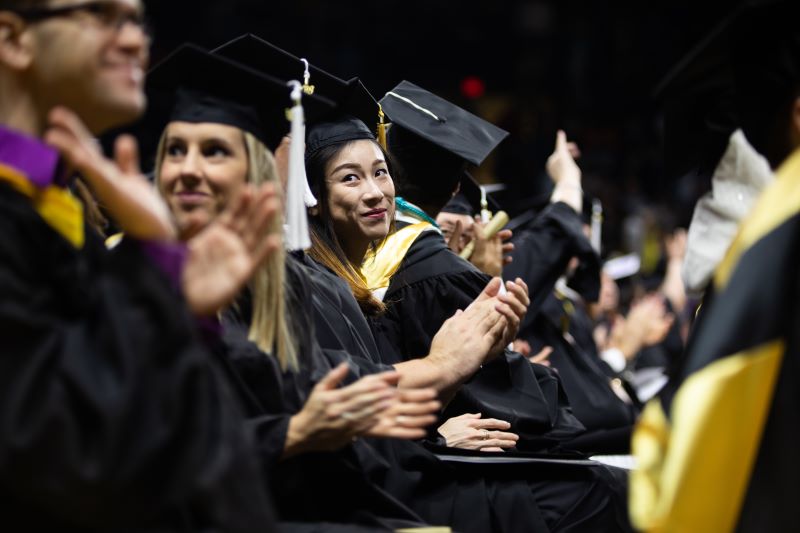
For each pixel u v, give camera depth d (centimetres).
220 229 316
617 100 2347
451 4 2477
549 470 519
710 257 457
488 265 638
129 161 294
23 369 279
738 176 455
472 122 632
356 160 532
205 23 2242
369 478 429
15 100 311
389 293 561
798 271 306
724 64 402
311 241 530
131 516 275
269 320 394
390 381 384
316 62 2322
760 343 303
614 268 1162
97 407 270
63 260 303
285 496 394
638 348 954
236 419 304
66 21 306
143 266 288
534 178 2039
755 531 305
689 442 302
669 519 305
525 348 694
